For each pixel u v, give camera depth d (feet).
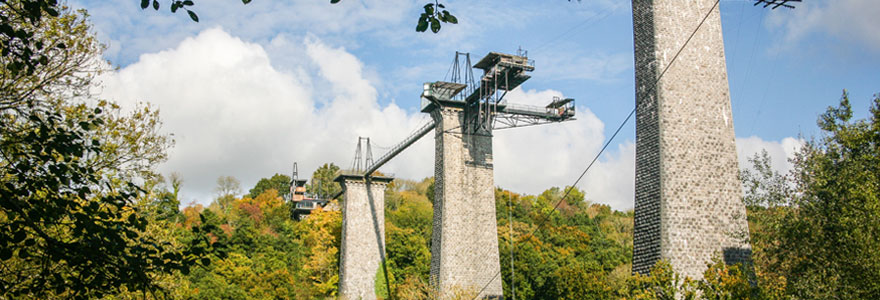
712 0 128.88
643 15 127.24
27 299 48.37
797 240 90.38
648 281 103.81
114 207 61.82
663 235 112.78
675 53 123.34
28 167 41.37
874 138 91.56
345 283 249.75
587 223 383.04
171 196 80.64
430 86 205.26
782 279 90.94
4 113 48.67
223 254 45.06
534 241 302.45
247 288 242.17
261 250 297.94
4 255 39.32
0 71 51.52
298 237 357.00
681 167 116.98
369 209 262.47
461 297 185.57
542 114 207.10
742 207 118.01
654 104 120.88
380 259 258.16
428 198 473.67
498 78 188.75
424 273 288.92
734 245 115.34
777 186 95.50
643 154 121.39
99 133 60.85
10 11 45.01
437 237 198.39
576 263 273.95
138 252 42.68
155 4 41.78
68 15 59.52
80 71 59.67
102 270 41.60
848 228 84.38
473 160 204.95
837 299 83.66
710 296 97.09
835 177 89.66
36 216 40.65
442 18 41.55
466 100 203.21
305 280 291.79
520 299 255.09
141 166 66.44
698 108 121.39
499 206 380.58
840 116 96.02
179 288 83.97
